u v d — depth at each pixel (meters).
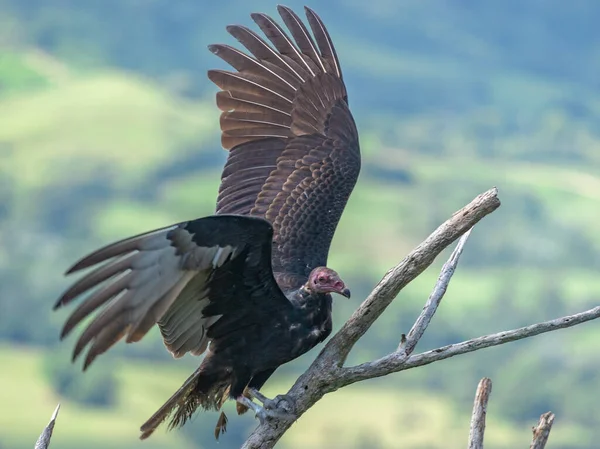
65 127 87.94
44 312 49.56
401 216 64.94
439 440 36.00
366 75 133.62
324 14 158.38
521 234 64.94
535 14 172.50
